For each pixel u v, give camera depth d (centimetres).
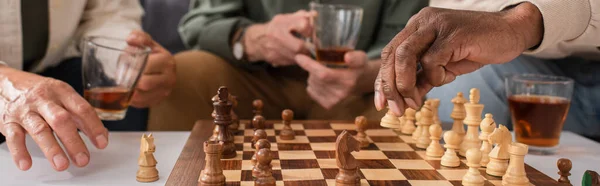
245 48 249
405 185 110
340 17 195
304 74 264
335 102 237
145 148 118
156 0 360
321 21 196
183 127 240
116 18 255
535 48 128
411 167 125
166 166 131
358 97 257
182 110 240
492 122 129
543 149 146
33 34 217
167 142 156
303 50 239
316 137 157
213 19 269
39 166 130
